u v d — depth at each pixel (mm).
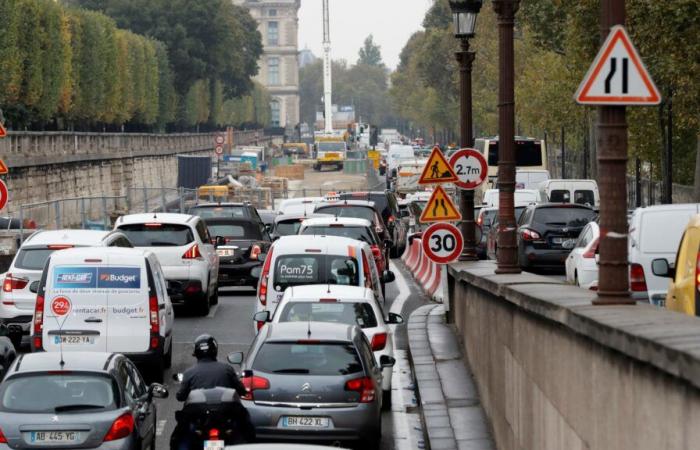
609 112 22844
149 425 35375
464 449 36688
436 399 44344
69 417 32062
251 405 36469
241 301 81250
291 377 36562
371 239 71312
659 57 87062
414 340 59031
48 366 33188
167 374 53781
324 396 36406
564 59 161750
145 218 71750
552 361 25188
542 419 26609
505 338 34219
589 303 23281
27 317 59594
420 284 89938
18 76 179000
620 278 23016
